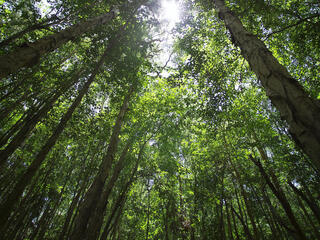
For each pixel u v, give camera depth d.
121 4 5.90
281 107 1.45
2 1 6.42
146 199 11.57
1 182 6.76
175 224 8.37
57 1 6.32
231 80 6.27
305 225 8.38
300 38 5.62
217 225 7.19
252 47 2.16
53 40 3.31
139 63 6.22
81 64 7.81
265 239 8.68
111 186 6.09
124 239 10.88
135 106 8.62
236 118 6.94
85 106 7.14
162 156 9.08
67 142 8.27
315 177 5.88
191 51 6.05
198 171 8.27
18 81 6.29
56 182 8.28
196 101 6.73
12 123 8.69
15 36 4.65
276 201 8.95
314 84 6.09
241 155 7.22
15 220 6.87
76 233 4.14
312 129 1.15
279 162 6.81
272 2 5.66
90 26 4.65
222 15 3.38
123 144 9.70
